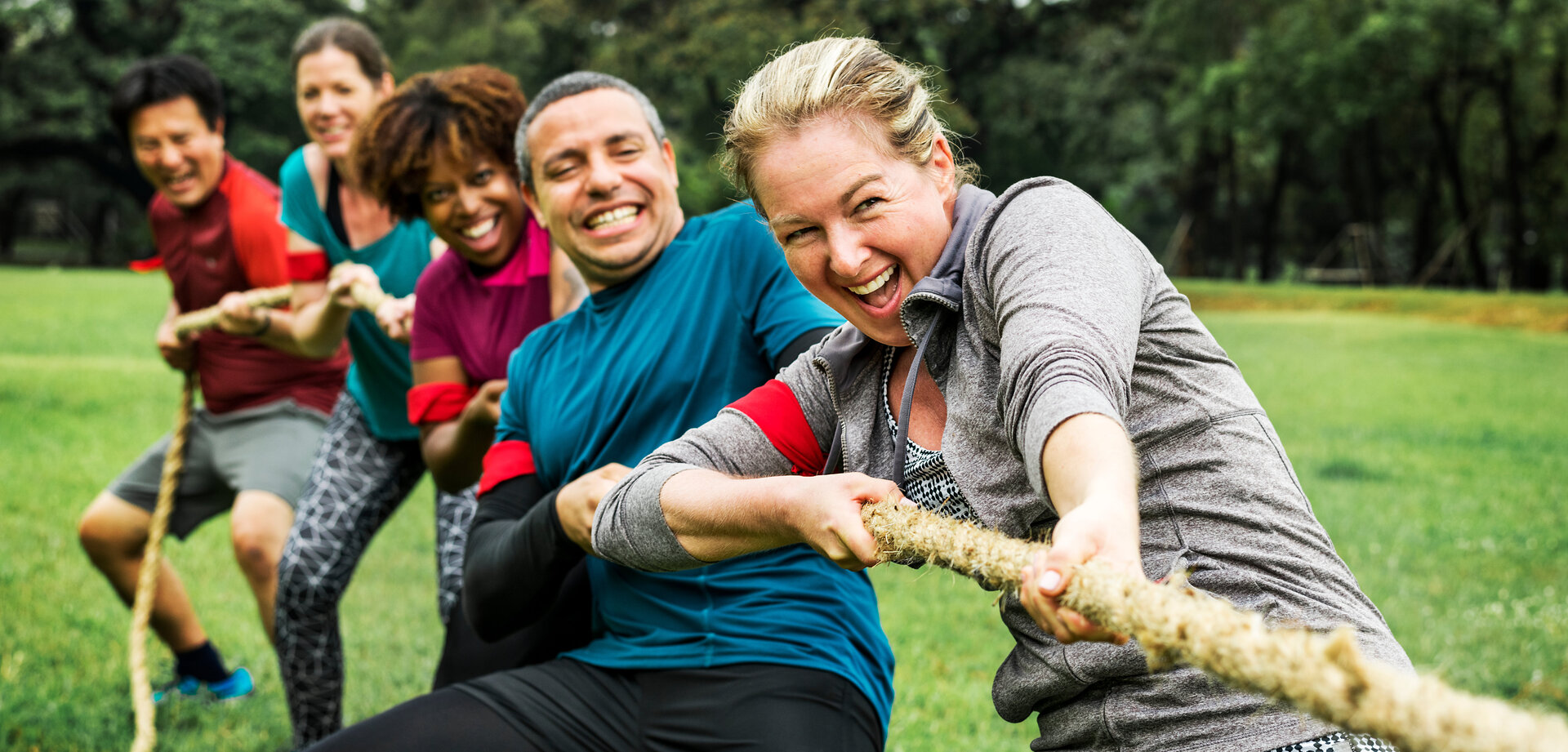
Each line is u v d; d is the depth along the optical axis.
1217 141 35.19
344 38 4.26
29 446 8.29
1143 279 1.70
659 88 35.53
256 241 4.54
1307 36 31.09
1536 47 28.61
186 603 4.46
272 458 4.29
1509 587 5.41
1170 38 34.16
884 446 1.91
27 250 55.12
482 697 2.43
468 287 3.28
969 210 1.76
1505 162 34.06
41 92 38.47
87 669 4.59
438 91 3.17
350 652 4.82
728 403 2.53
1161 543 1.70
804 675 2.32
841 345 1.98
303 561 3.70
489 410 3.12
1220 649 1.06
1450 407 11.48
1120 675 1.75
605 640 2.53
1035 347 1.44
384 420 3.87
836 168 1.69
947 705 4.14
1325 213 44.50
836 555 1.65
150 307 20.08
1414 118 34.03
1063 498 1.30
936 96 1.80
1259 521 1.67
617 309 2.64
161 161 4.46
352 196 4.11
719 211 2.66
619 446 2.56
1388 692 0.96
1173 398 1.71
